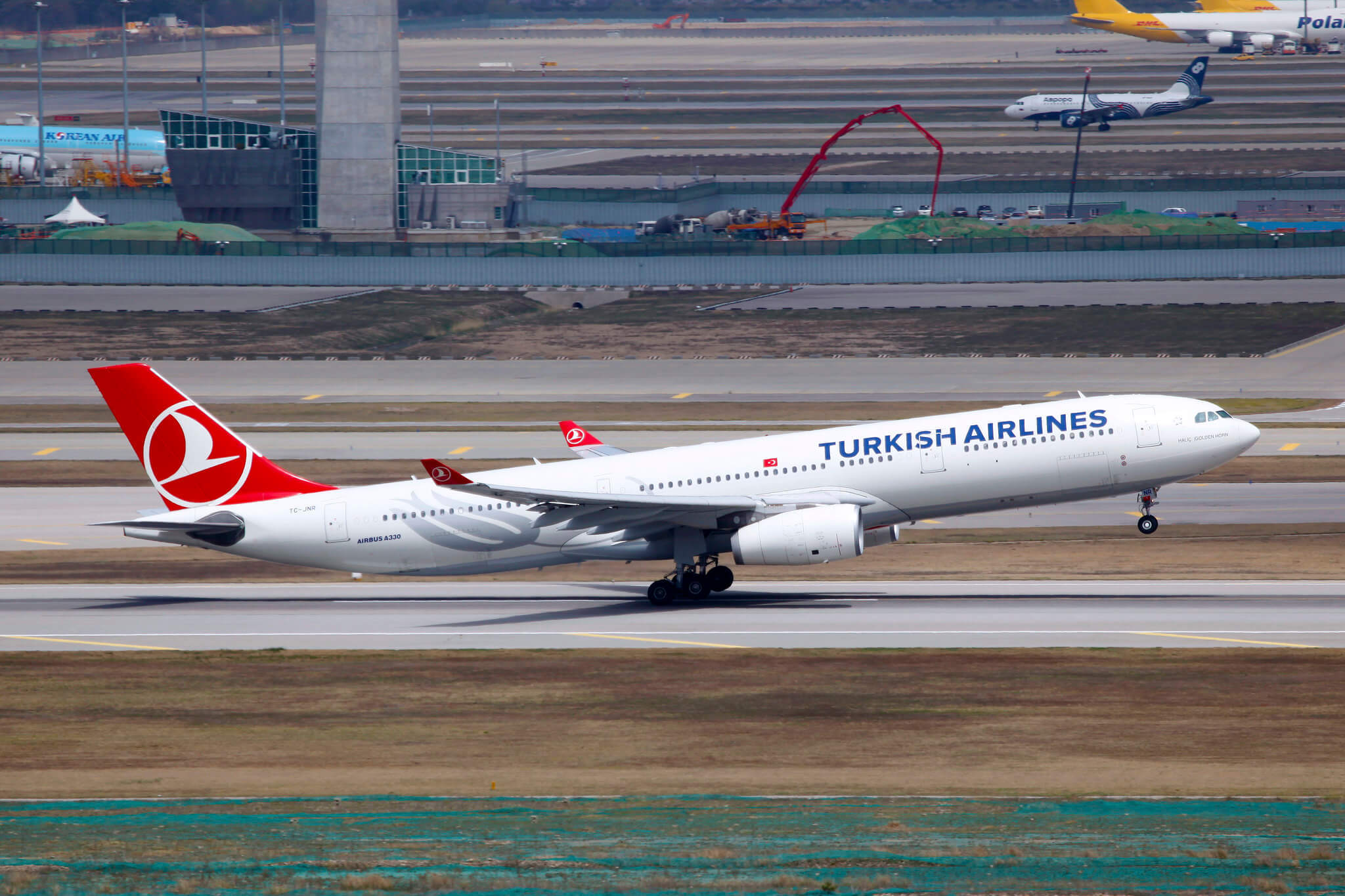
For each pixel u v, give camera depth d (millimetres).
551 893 100812
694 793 133500
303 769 144750
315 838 117375
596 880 103875
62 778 141625
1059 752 145875
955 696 168750
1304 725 153125
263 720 164875
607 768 143500
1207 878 102812
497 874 105500
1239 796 129000
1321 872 104125
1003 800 128500
